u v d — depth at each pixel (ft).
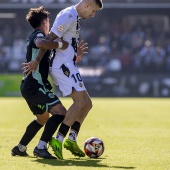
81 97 83.25
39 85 83.20
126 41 380.17
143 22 387.34
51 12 329.31
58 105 82.84
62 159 82.38
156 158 85.35
